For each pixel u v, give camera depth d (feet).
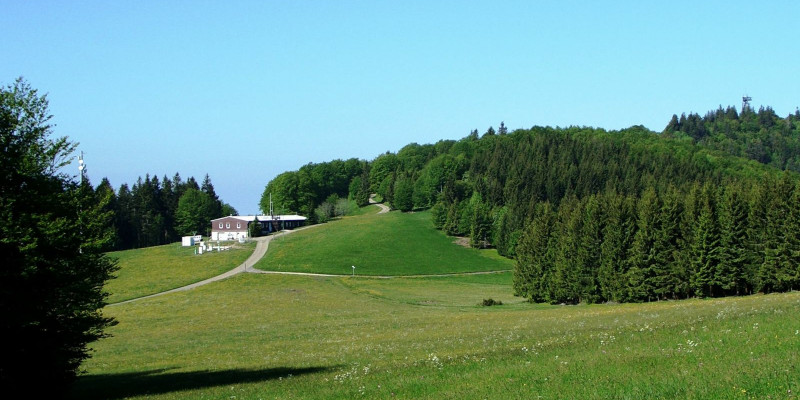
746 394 47.65
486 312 248.32
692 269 253.85
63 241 87.04
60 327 90.38
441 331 168.76
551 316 194.39
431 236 602.03
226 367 124.47
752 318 88.94
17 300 81.66
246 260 509.76
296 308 297.12
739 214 247.50
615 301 272.92
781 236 239.30
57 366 88.07
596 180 655.35
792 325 76.23
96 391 101.19
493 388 61.31
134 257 543.80
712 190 265.13
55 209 90.27
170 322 260.62
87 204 100.07
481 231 569.64
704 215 250.16
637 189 625.41
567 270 287.69
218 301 333.83
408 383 70.59
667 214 260.21
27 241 83.35
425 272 472.44
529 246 316.19
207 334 214.28
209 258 519.19
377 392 67.72
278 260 504.02
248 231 652.48
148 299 359.25
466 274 471.62
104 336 101.35
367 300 327.47
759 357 59.93
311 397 70.13
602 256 276.62
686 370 57.57
